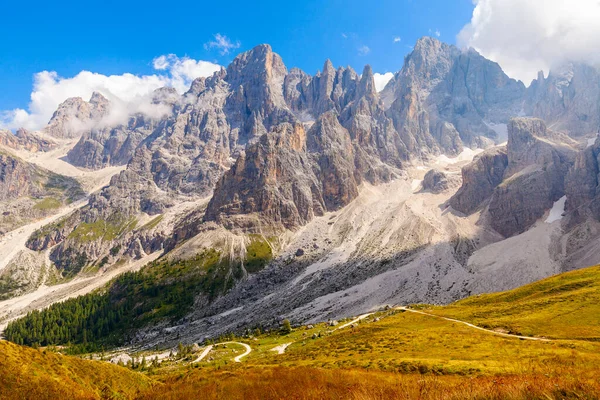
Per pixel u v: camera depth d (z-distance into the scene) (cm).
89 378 5125
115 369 5694
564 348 7650
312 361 9312
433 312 15350
